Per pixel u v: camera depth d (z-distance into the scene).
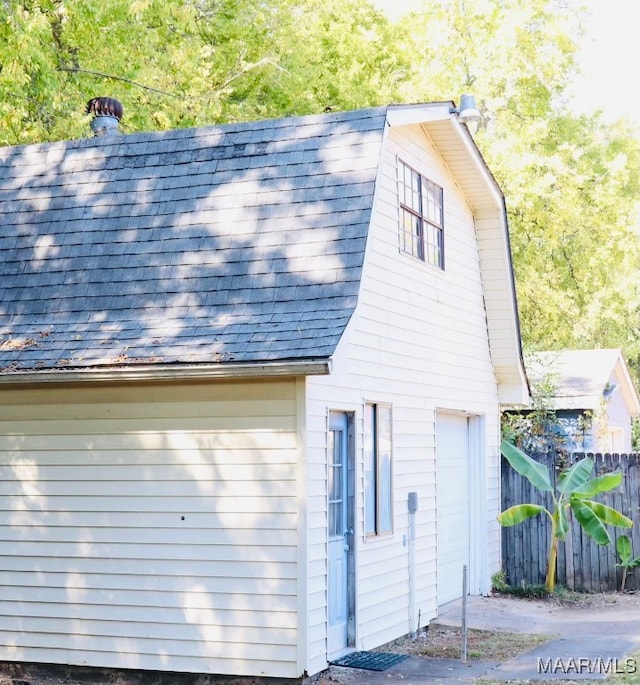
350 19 31.30
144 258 12.04
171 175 12.79
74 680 11.14
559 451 18.31
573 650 12.47
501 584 17.36
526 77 29.64
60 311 11.86
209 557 10.75
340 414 11.79
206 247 11.84
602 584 17.50
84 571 11.18
